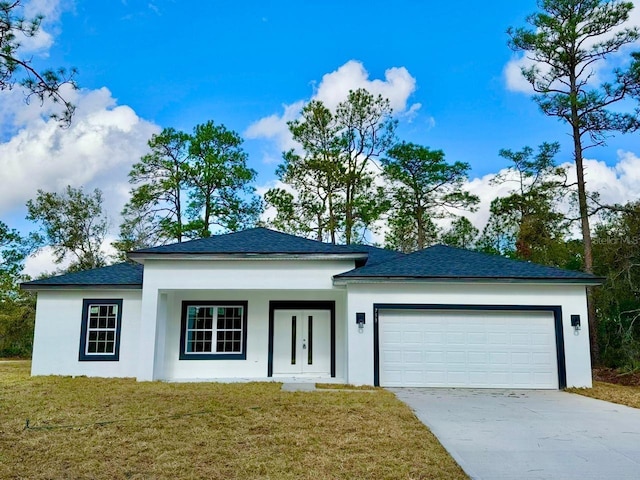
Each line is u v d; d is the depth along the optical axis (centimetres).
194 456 646
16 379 1366
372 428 788
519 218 3244
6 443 698
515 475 582
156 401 994
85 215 3575
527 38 2253
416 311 1352
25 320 3105
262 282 1423
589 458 651
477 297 1348
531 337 1337
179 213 3153
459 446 702
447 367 1324
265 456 647
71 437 727
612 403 1088
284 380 1410
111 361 1483
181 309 1545
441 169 3288
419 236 3334
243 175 3184
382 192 3234
